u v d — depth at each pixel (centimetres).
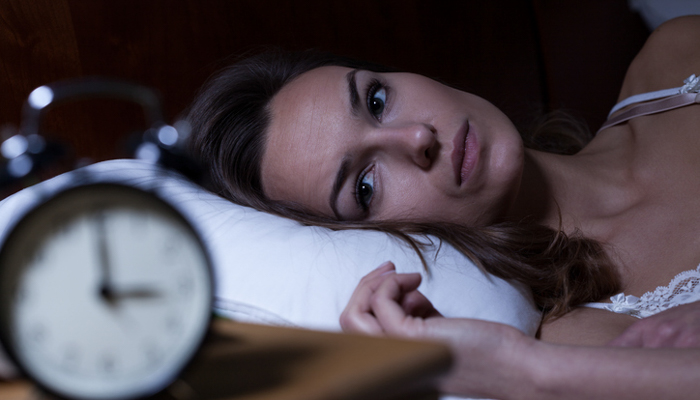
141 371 32
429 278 84
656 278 105
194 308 34
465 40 194
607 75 187
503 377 61
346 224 104
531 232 107
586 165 131
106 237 33
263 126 120
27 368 30
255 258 84
